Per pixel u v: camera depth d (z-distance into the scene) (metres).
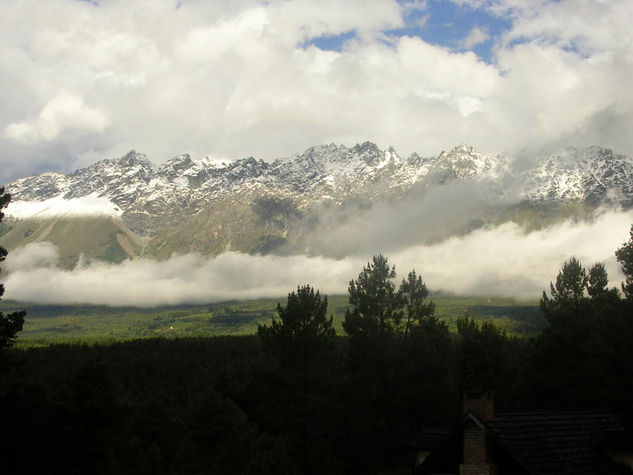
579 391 55.16
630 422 49.41
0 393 58.75
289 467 57.72
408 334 74.25
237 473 70.12
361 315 72.50
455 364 64.50
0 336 51.53
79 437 60.44
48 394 66.75
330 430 64.50
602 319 64.62
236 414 82.19
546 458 30.08
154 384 138.38
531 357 61.12
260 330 68.38
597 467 31.23
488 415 31.25
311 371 66.00
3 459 56.25
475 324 67.56
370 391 63.34
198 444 73.69
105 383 67.94
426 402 62.38
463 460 30.48
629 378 58.12
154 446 72.56
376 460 62.09
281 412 65.62
